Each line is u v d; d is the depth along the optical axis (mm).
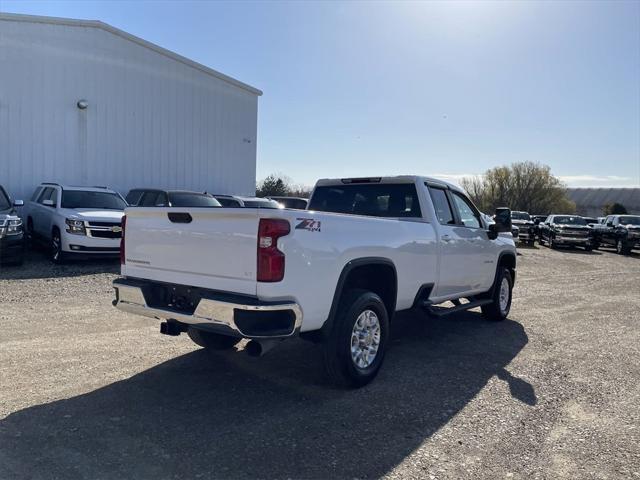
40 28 16719
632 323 8133
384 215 6430
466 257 6750
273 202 17344
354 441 3721
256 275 3953
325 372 4715
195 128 22234
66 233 11625
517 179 74125
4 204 11797
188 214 4355
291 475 3227
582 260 20781
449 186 6891
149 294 4660
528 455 3598
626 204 87312
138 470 3227
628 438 3900
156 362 5406
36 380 4766
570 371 5520
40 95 16859
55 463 3285
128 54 19234
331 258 4398
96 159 18469
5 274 10477
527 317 8469
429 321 7879
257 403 4383
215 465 3316
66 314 7418
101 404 4262
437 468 3377
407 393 4723
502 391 4852
